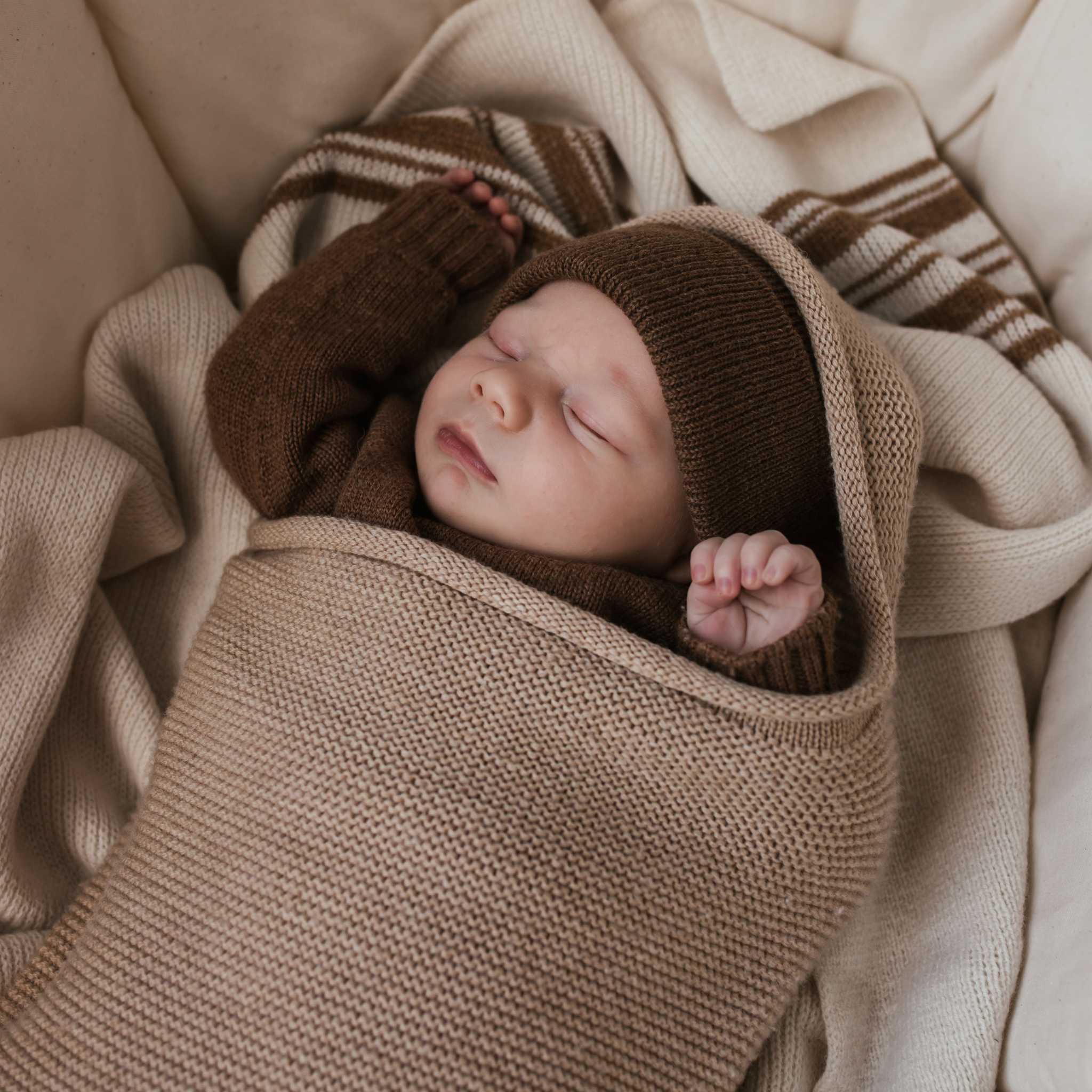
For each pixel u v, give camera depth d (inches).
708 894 30.1
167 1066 28.3
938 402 39.5
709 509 34.2
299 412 37.2
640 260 34.1
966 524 39.7
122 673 38.6
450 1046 27.5
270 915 29.0
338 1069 27.3
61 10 34.8
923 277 42.4
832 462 34.5
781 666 30.4
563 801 30.1
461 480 35.4
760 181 43.9
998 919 34.8
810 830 30.7
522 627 31.6
